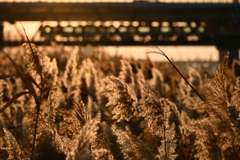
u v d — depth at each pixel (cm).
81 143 321
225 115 402
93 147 415
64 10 9094
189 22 9606
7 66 1834
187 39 8938
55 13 9031
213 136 388
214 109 402
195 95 824
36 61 415
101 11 9175
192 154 459
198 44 8975
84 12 9306
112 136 422
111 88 458
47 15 9094
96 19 9194
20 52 2050
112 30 7938
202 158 387
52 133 372
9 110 638
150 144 466
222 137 388
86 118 401
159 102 389
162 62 1625
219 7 9488
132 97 455
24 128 514
